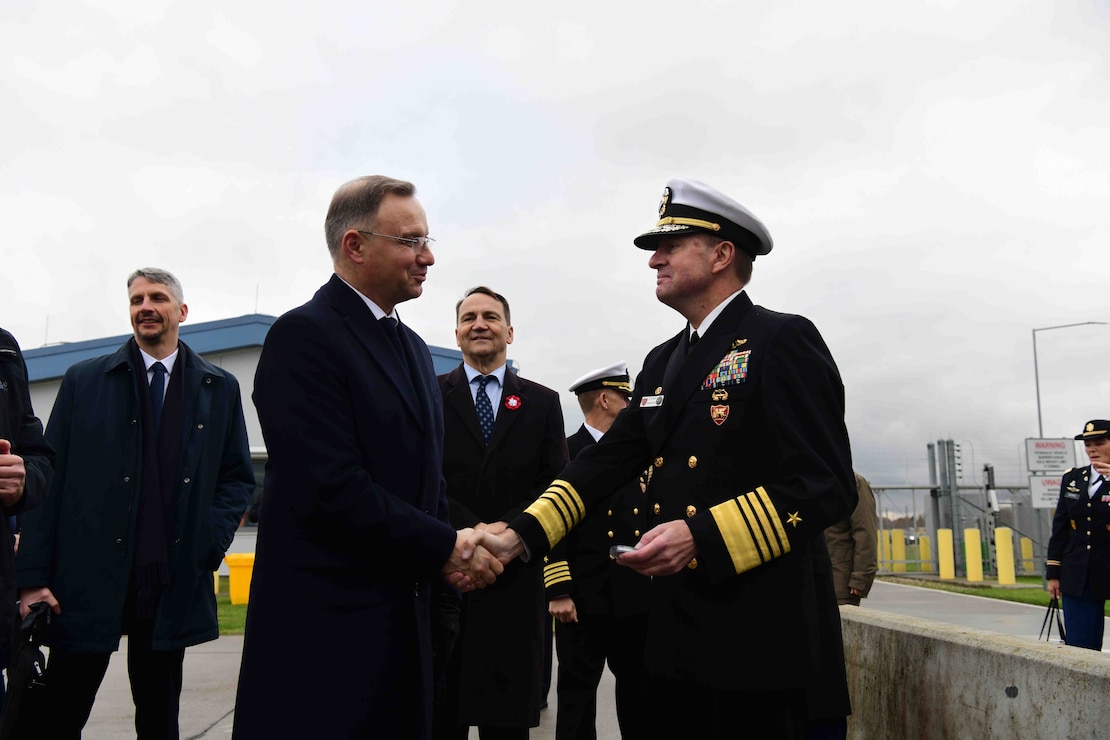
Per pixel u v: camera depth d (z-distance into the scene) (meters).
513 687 3.85
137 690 4.02
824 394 2.40
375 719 2.48
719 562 2.27
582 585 4.38
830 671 2.44
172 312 4.23
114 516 3.94
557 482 2.83
